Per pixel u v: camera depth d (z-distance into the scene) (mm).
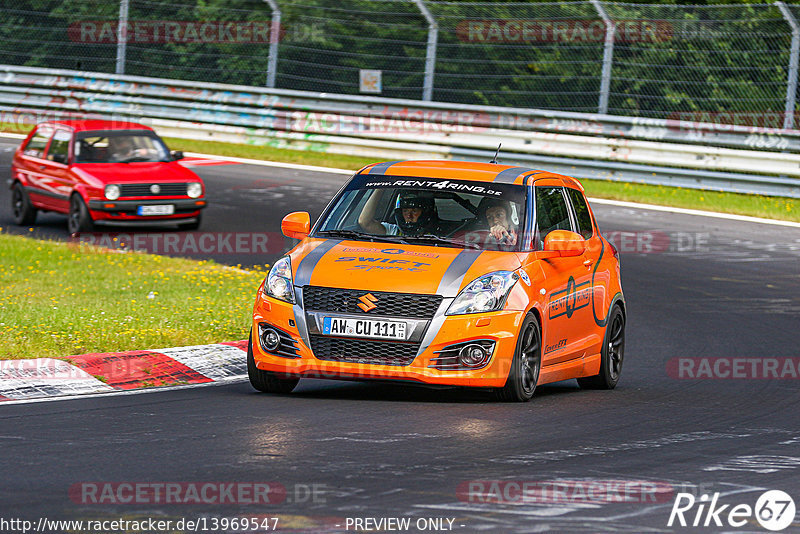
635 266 62750
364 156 98688
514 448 26938
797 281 59688
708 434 29609
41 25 128250
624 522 20859
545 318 34094
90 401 32031
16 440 26781
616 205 80062
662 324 50062
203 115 105438
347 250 33844
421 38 115062
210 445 26500
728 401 35344
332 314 32062
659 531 20453
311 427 28766
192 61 122688
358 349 32000
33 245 64312
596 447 27422
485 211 35312
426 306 31859
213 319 44094
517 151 93188
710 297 55719
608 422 30875
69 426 28500
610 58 91875
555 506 21734
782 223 75938
